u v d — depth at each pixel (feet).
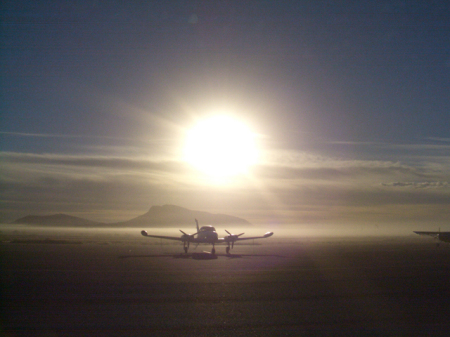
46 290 57.41
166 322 40.16
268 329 37.76
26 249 157.69
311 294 54.80
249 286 61.31
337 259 114.11
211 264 95.91
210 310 45.21
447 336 35.60
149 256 123.24
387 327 38.42
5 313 43.75
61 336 35.63
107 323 39.73
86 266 89.40
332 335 35.91
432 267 90.43
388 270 83.56
